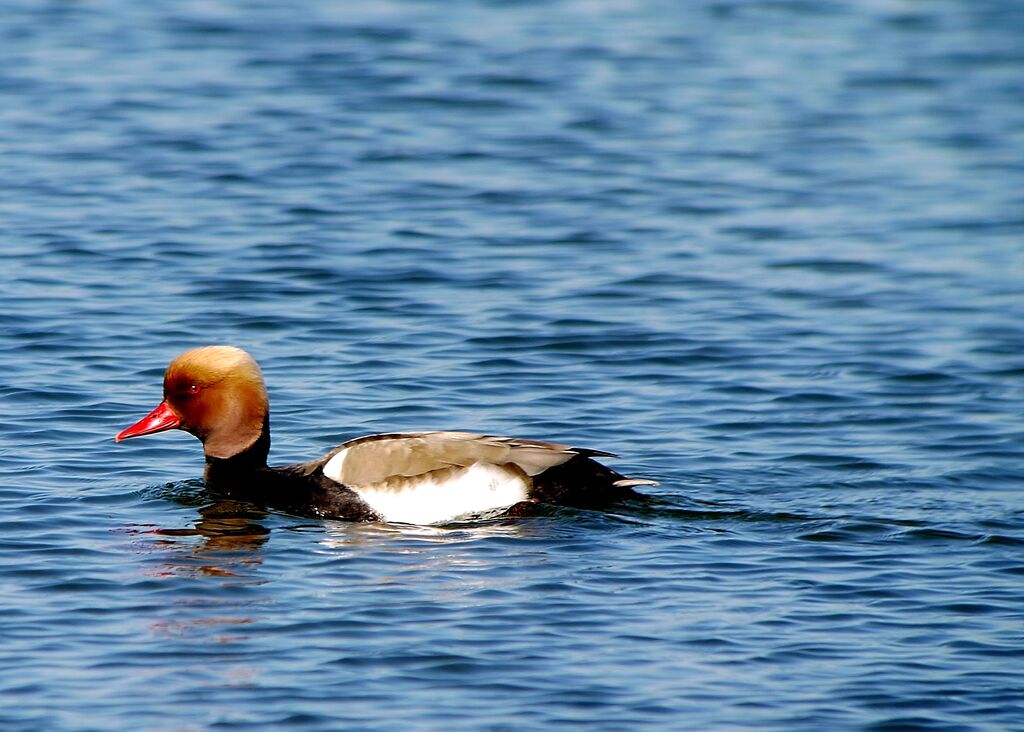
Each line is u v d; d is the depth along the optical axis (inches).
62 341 647.8
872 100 1129.4
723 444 559.8
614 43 1258.6
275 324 678.5
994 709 368.2
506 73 1155.3
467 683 377.1
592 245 805.2
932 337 683.4
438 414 582.9
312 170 919.7
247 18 1307.8
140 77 1114.1
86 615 411.8
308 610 416.8
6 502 493.0
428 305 708.7
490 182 909.2
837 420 586.2
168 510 496.7
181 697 368.8
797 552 461.1
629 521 486.3
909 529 478.9
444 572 444.8
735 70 1194.6
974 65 1235.2
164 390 523.5
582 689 374.9
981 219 867.4
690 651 395.9
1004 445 559.2
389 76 1136.2
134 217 822.5
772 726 360.2
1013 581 439.2
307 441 556.1
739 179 935.0
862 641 402.6
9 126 985.5
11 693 369.4
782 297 735.7
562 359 647.8
